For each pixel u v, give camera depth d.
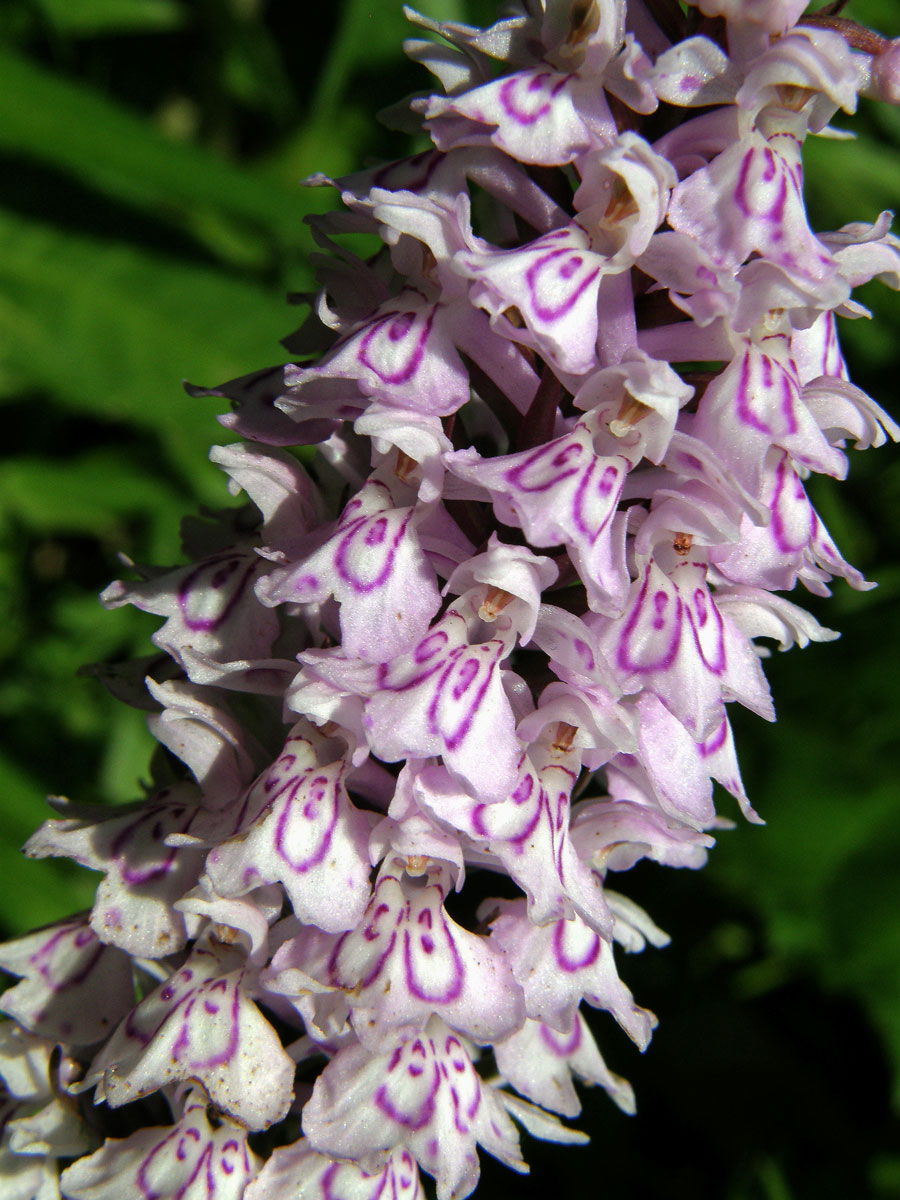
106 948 0.11
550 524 0.09
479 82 0.10
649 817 0.11
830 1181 0.18
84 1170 0.10
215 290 0.20
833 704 0.20
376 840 0.10
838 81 0.09
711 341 0.09
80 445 0.23
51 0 0.24
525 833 0.09
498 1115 0.11
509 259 0.09
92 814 0.11
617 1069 0.19
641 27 0.10
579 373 0.09
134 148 0.19
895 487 0.22
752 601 0.10
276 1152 0.10
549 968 0.10
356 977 0.10
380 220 0.09
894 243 0.10
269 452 0.10
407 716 0.09
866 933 0.18
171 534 0.22
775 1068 0.19
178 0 0.25
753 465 0.09
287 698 0.09
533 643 0.10
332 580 0.09
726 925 0.19
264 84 0.26
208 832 0.10
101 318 0.20
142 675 0.11
